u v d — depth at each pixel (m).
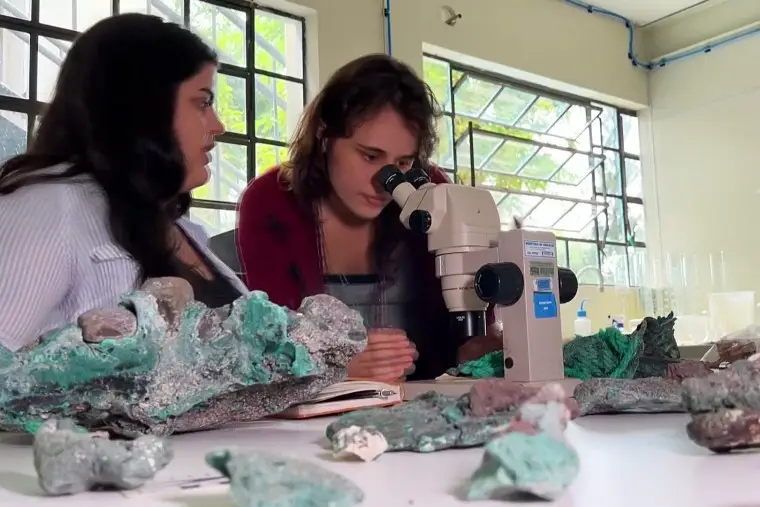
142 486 0.46
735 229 3.64
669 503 0.38
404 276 1.61
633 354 0.96
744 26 3.63
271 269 1.53
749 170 3.60
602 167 3.94
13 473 0.54
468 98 3.44
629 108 4.07
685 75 3.89
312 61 2.77
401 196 1.26
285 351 0.65
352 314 0.70
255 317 0.65
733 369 0.58
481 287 0.97
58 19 2.27
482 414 0.62
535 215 3.62
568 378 0.96
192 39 1.14
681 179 3.89
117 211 1.00
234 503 0.37
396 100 1.44
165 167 1.06
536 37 3.59
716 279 3.70
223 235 1.86
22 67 2.19
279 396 0.72
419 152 1.54
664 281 3.87
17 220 0.90
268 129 2.75
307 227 1.59
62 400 0.63
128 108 1.02
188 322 0.66
